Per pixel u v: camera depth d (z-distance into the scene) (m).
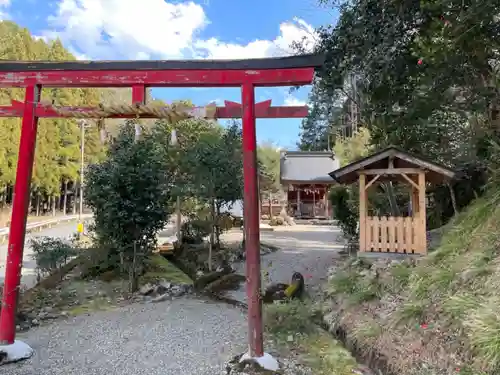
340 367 3.96
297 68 4.01
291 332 4.96
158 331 5.09
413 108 7.10
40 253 8.25
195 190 9.97
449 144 8.34
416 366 3.63
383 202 10.21
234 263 10.05
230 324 5.45
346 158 20.42
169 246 11.24
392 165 6.55
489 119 6.82
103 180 7.12
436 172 6.38
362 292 5.33
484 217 5.14
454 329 3.69
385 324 4.46
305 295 6.64
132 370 3.85
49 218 26.75
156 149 7.97
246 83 4.06
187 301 6.82
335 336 5.04
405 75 6.92
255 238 3.92
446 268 4.68
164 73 4.14
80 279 7.89
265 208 25.50
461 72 6.03
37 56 26.06
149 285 7.31
